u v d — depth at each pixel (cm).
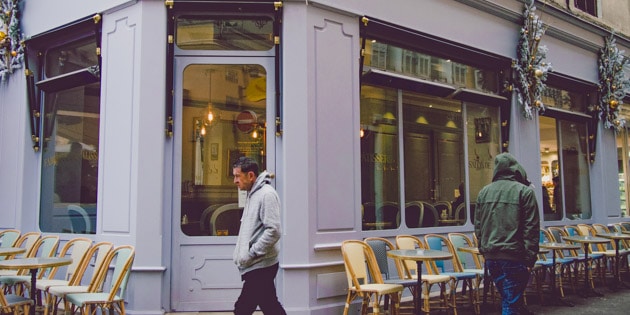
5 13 834
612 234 957
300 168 649
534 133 989
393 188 787
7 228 821
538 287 802
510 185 530
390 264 759
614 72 1177
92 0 720
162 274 629
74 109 779
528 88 955
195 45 682
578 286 941
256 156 678
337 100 692
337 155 684
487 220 538
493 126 953
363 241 654
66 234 747
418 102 836
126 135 661
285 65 659
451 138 879
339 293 666
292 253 636
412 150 819
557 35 1070
